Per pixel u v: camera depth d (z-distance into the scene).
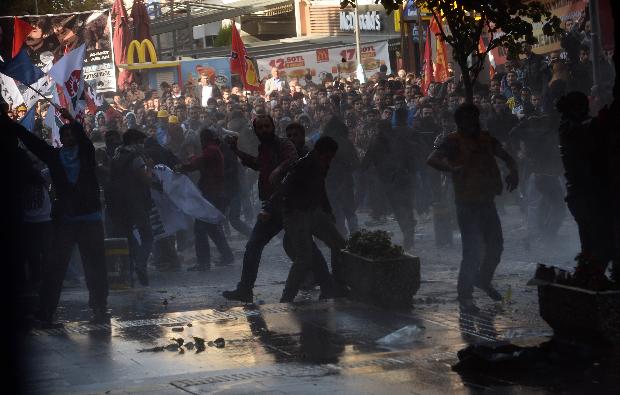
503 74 24.25
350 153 17.11
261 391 6.98
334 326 9.45
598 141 9.79
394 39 45.69
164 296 12.73
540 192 14.99
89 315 11.42
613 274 8.11
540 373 7.24
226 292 11.76
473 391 6.81
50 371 8.10
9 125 11.00
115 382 7.66
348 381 7.21
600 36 17.06
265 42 45.84
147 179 13.94
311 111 27.52
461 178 10.44
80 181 11.00
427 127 20.62
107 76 30.84
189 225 15.53
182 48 56.91
